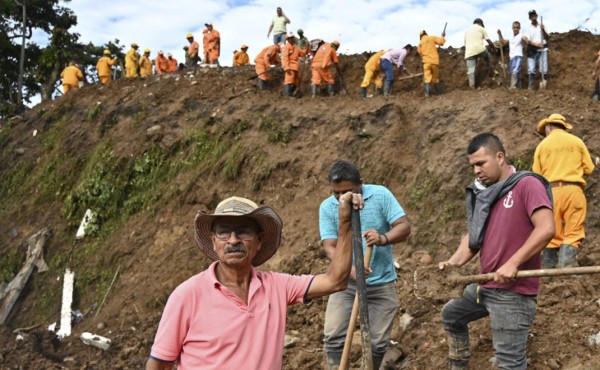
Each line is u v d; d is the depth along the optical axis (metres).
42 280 10.91
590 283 6.29
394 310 5.18
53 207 12.19
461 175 8.79
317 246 8.72
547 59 11.61
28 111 15.34
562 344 5.43
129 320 9.16
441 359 5.82
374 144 9.94
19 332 9.38
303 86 13.42
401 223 5.02
